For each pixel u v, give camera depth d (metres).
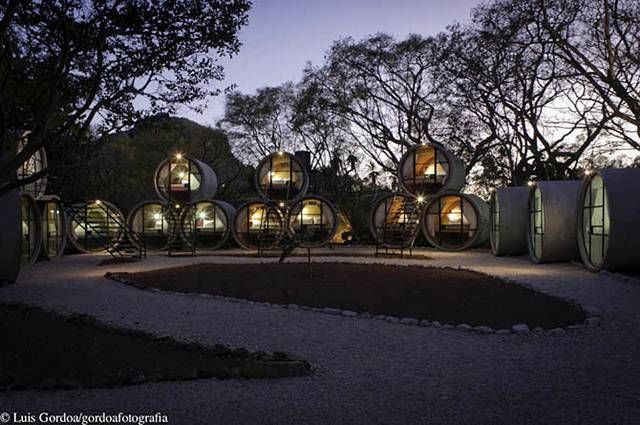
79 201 24.25
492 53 27.12
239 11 7.67
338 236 30.48
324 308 9.57
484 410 4.59
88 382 5.34
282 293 10.95
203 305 10.10
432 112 33.16
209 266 15.71
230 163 44.53
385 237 23.45
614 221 13.11
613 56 21.22
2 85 7.27
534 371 5.77
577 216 15.61
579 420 4.36
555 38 22.38
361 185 38.81
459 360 6.26
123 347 6.89
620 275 12.99
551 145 29.88
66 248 25.50
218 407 4.67
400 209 24.98
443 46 29.95
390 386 5.27
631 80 21.78
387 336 7.53
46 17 7.32
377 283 11.72
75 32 7.32
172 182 27.12
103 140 8.22
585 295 10.38
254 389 5.18
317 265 15.39
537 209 17.84
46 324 8.11
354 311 9.30
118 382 5.35
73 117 7.41
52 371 5.85
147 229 26.59
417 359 6.32
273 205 25.14
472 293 10.60
